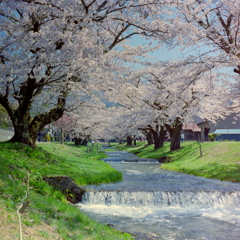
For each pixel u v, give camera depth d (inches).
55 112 741.3
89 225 304.7
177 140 1440.7
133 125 1663.4
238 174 707.4
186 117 1330.0
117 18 494.0
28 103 686.5
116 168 1017.5
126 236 306.0
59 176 506.6
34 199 339.0
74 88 692.7
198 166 894.4
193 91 1159.6
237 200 513.0
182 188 575.8
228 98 837.8
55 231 240.2
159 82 1170.0
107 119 1641.2
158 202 504.4
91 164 912.9
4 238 184.9
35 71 466.9
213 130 2079.2
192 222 400.2
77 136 1984.5
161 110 1234.6
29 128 714.2
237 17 540.1
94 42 521.3
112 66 594.2
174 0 474.0
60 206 363.6
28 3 419.8
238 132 1916.8
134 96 945.5
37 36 459.8
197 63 595.5
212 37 553.0
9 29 485.7
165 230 361.1
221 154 965.8
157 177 759.7
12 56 495.5
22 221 233.0
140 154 1801.2
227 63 563.8
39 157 658.8
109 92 772.0
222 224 390.3
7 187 352.8
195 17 563.5
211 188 577.3
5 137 1072.8
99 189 549.3
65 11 420.2
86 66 532.4
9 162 483.5
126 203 503.8
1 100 671.8
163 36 502.9
